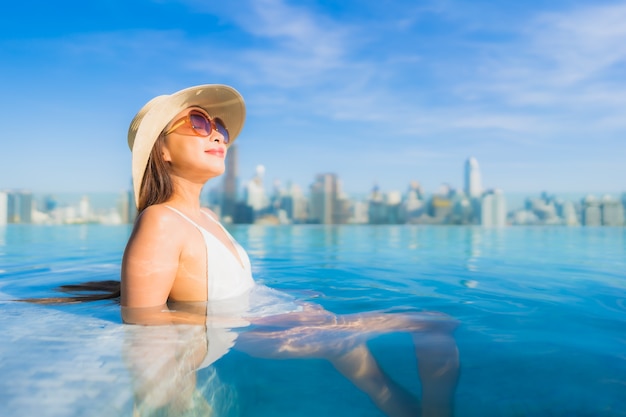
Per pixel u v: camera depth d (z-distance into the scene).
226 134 2.59
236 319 1.98
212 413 1.25
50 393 1.17
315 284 3.26
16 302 2.31
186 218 2.15
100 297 2.40
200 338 1.70
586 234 11.05
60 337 1.64
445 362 1.52
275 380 1.42
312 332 1.82
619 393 1.31
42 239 8.24
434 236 10.29
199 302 2.16
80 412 1.07
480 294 2.87
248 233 11.69
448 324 1.97
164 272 1.98
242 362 1.54
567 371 1.48
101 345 1.55
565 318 2.19
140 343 1.58
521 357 1.60
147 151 2.22
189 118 2.26
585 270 4.13
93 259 4.87
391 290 3.01
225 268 2.22
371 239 9.14
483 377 1.43
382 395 1.32
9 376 1.27
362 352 1.62
